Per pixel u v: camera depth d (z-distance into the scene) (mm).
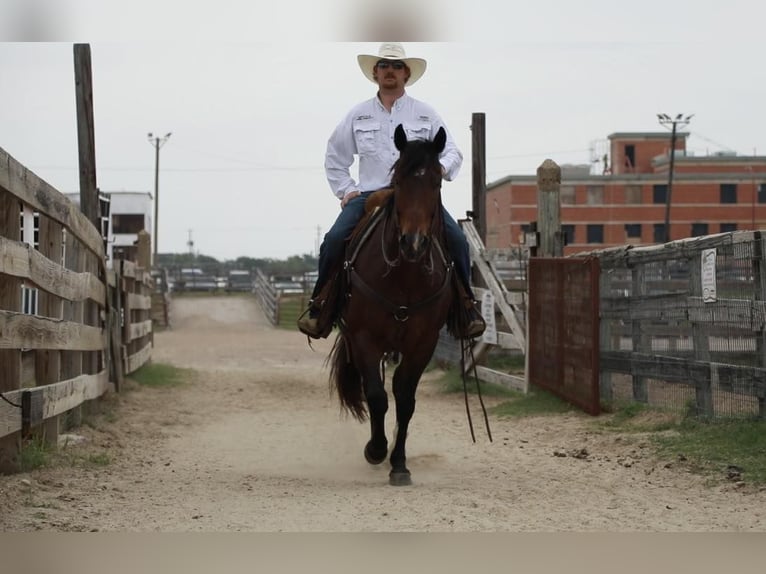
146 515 6371
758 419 8484
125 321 15391
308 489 7562
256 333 38125
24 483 7172
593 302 11289
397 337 7793
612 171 85188
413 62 8773
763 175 79500
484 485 7684
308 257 112812
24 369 9750
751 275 8562
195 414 13250
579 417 11453
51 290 8664
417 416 12969
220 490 7480
